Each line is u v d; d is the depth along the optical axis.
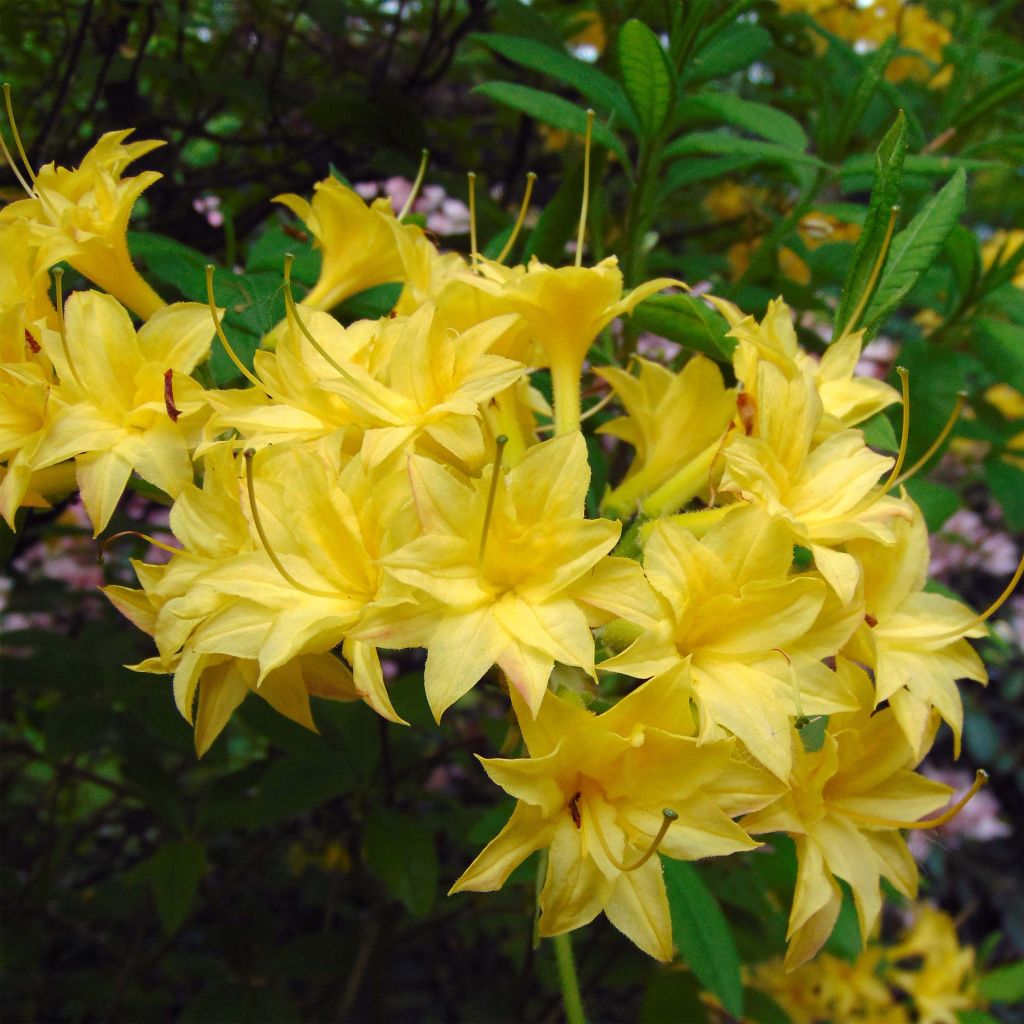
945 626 0.28
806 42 0.50
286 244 0.34
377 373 0.27
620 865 0.23
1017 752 1.00
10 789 0.62
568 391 0.29
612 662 0.24
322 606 0.25
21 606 0.52
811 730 0.26
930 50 0.56
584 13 0.51
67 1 0.45
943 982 0.54
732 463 0.25
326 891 0.57
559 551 0.24
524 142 0.52
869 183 0.38
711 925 0.31
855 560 0.25
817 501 0.26
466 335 0.26
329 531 0.25
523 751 0.28
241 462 0.26
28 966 0.49
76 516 0.56
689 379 0.30
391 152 0.44
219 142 0.47
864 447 0.27
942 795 0.27
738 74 0.52
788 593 0.25
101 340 0.27
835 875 0.27
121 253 0.29
